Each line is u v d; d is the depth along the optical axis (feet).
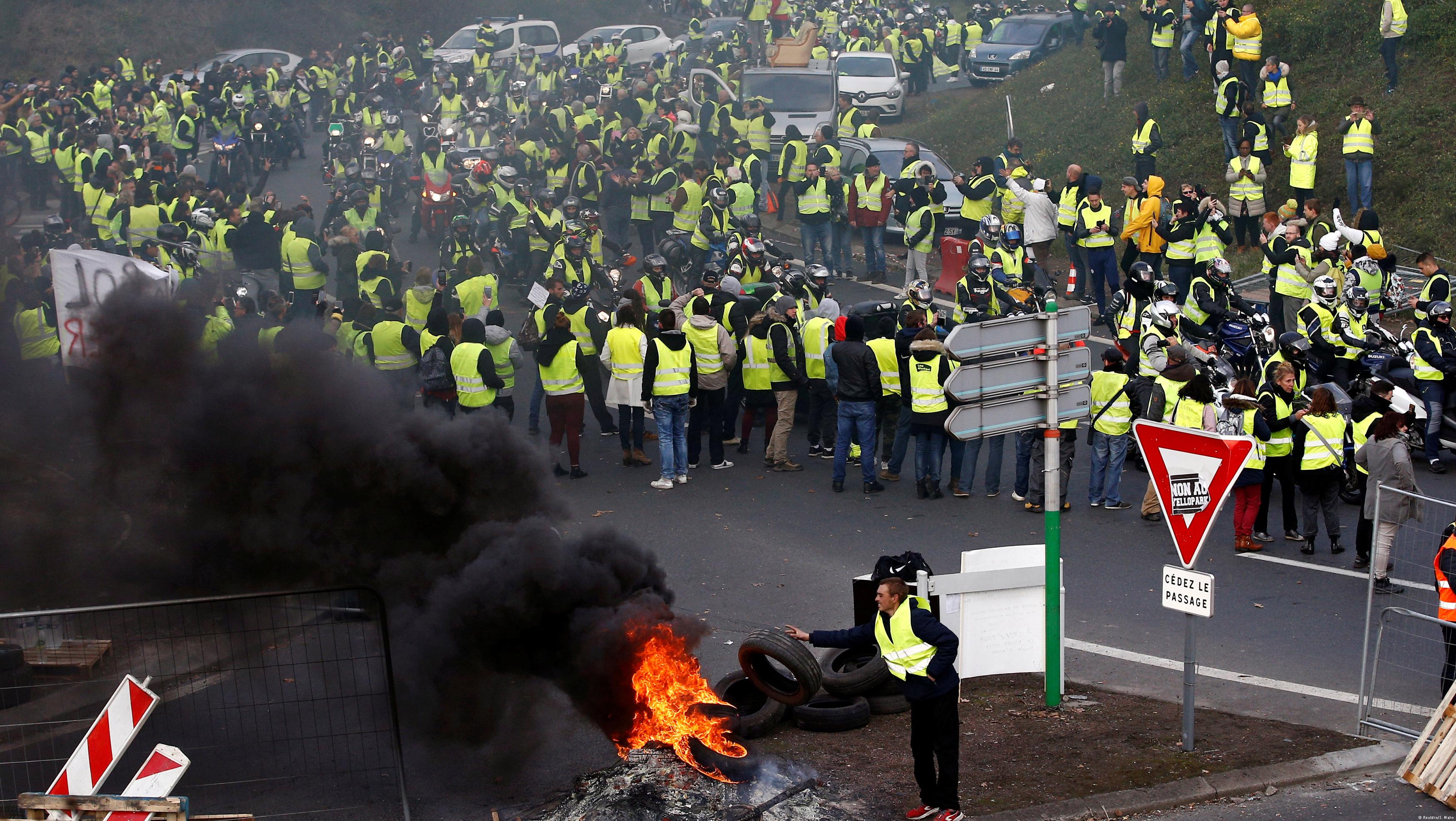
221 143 88.69
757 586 34.19
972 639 27.86
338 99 102.27
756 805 22.35
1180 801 22.80
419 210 78.95
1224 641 30.76
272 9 154.20
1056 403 26.35
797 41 98.32
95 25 143.43
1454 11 74.95
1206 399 36.70
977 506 40.70
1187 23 83.46
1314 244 52.65
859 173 74.33
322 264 57.00
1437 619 26.58
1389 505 33.30
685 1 160.56
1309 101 75.82
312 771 24.44
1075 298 63.26
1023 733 26.05
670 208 68.80
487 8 166.30
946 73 124.57
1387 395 35.42
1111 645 30.76
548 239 62.69
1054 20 112.57
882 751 25.11
